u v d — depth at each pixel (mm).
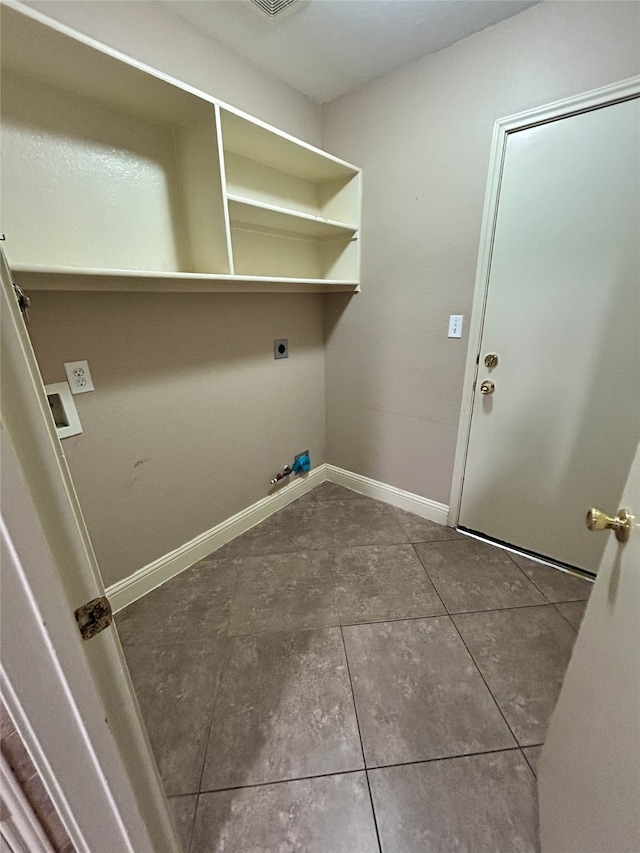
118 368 1385
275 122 1748
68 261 1184
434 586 1649
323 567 1789
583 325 1469
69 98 1110
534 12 1303
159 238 1405
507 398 1729
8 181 1037
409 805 919
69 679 412
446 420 1969
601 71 1238
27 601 361
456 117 1556
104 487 1429
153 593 1633
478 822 886
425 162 1685
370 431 2330
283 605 1556
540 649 1339
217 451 1850
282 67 1641
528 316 1585
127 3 1185
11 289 399
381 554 1875
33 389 350
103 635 447
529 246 1516
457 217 1659
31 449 349
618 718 548
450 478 2043
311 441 2484
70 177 1150
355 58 1577
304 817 902
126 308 1364
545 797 846
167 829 637
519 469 1781
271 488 2234
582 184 1354
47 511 368
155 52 1278
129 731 507
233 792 952
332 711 1139
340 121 1913
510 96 1421
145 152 1312
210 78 1455
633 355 1392
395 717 1119
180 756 1030
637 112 1213
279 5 1281
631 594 560
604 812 554
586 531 1653
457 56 1490
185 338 1587
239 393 1896
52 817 506
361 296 2104
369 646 1358
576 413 1562
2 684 369
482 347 1745
